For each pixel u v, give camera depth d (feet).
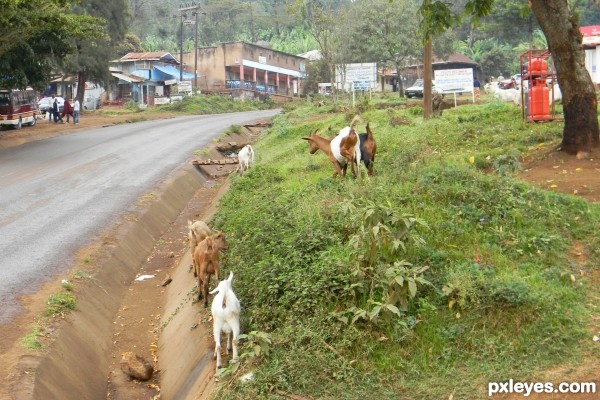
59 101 172.65
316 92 225.97
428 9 48.80
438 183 38.58
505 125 59.26
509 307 27.27
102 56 175.73
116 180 72.74
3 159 88.58
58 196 64.39
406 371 25.50
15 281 41.06
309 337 27.32
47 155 91.66
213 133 117.39
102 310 41.60
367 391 24.73
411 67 203.31
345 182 43.78
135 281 48.80
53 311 36.99
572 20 44.52
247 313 31.73
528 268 30.86
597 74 111.04
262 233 37.60
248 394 25.52
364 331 27.02
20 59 109.60
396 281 27.27
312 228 35.01
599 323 26.63
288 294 30.14
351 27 163.84
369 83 109.09
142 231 57.06
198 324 35.83
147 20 317.01
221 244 37.32
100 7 172.96
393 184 40.60
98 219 56.34
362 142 45.78
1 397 28.32
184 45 303.48
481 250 32.17
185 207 70.28
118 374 35.76
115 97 225.76
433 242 32.83
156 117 168.25
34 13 100.68
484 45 241.35
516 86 111.96
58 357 33.17
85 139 110.93
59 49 112.78
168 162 85.25
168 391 32.94
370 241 29.84
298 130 93.25
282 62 267.39
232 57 244.63
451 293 28.27
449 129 60.18
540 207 35.60
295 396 24.99
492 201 35.94
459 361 25.67
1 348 32.45
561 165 44.09
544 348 25.52
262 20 311.47
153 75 229.86
